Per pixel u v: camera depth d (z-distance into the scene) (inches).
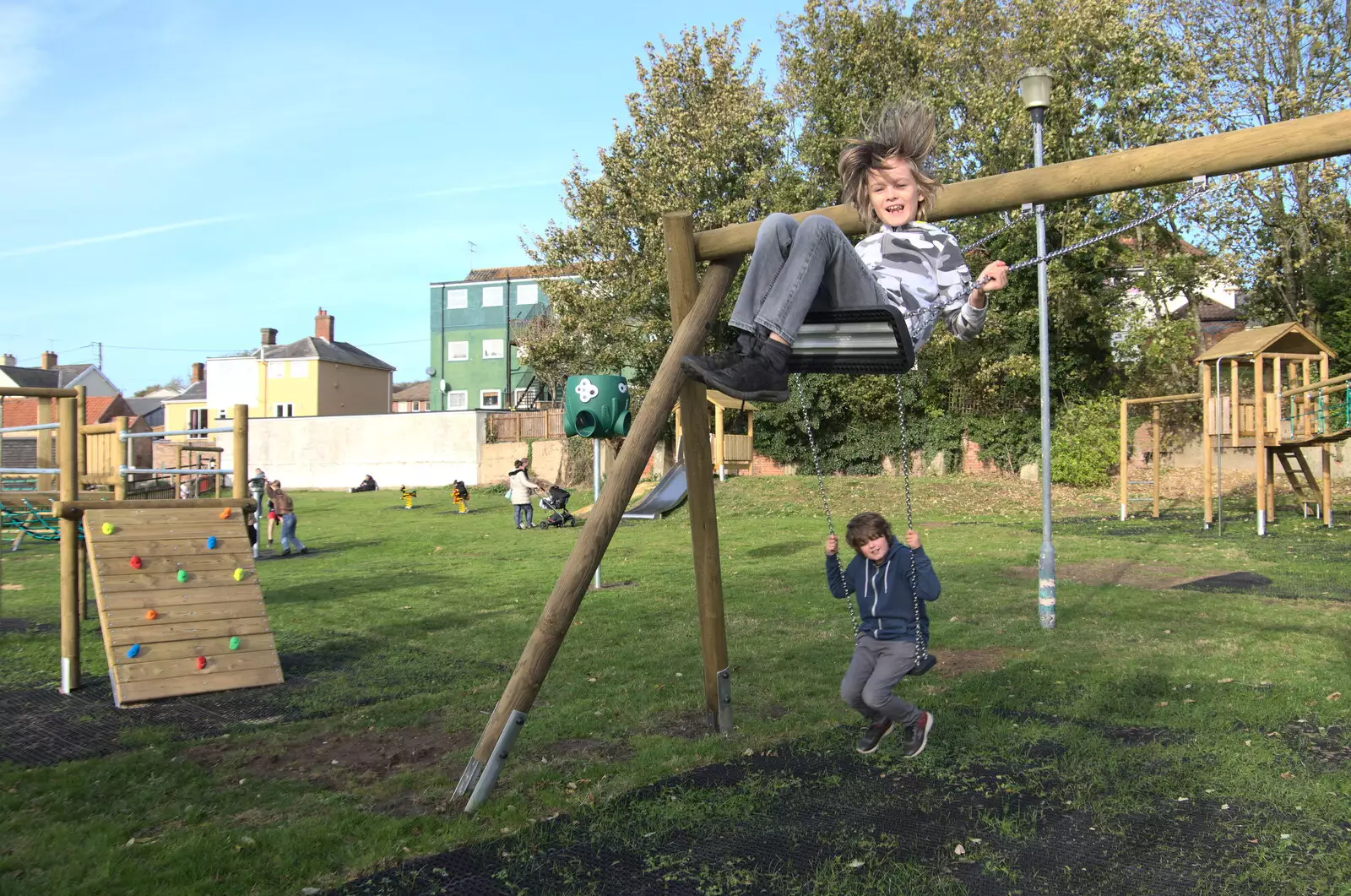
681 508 994.7
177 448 680.4
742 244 203.9
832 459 1327.5
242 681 290.2
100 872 153.8
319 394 2199.8
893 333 150.9
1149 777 189.5
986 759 202.8
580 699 260.4
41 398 294.4
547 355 1304.1
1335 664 283.7
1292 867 149.0
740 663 301.6
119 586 290.0
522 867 156.4
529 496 936.9
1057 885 145.1
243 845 164.7
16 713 264.1
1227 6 961.5
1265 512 733.3
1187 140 158.7
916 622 189.8
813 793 186.2
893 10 1145.4
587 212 1231.5
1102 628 346.0
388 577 579.8
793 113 1223.5
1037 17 1032.8
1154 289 1087.0
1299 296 1078.4
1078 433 1095.6
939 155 1048.8
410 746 227.8
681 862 156.6
